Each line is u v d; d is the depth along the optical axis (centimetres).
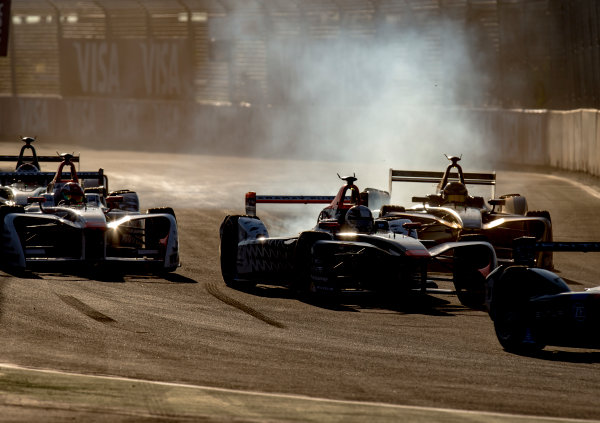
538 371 2802
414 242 4122
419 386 2533
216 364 2775
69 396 2216
